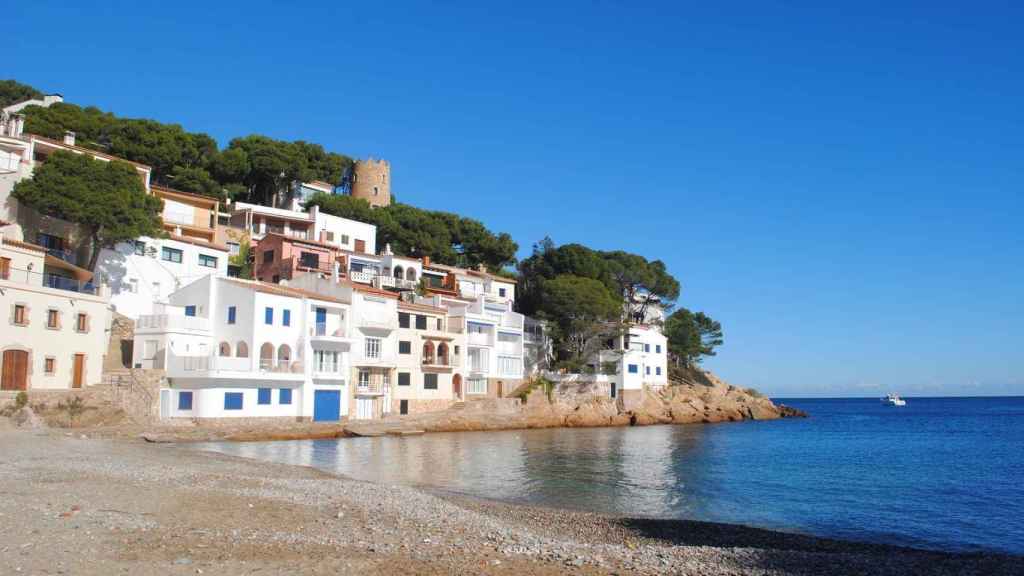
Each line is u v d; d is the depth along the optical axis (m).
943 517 33.62
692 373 135.88
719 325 139.62
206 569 15.54
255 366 62.06
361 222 105.56
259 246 86.62
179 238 71.94
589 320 106.31
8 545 16.69
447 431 77.56
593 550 19.62
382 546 18.73
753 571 18.28
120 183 64.12
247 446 52.53
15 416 48.09
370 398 74.31
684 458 55.72
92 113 96.00
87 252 65.44
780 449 67.50
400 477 39.53
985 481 46.09
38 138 67.00
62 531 18.48
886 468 53.19
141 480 29.20
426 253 112.00
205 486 28.81
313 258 86.25
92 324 55.50
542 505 32.69
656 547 21.30
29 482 26.97
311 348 67.44
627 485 40.25
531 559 17.86
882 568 19.48
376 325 74.31
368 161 133.00
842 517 33.22
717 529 27.03
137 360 61.28
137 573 14.95
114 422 54.25
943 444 79.06
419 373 80.75
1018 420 147.25
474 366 90.50
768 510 34.44
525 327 102.56
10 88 128.88
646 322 132.50
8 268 51.72
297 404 66.00
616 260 132.25
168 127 96.62
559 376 100.44
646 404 108.31
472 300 99.75
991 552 26.61
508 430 83.44
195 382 58.38
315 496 27.50
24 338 50.34
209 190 94.50
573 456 54.19
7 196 61.56
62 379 52.84
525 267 126.94
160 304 65.81
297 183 110.06
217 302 65.31
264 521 21.80
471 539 20.50
